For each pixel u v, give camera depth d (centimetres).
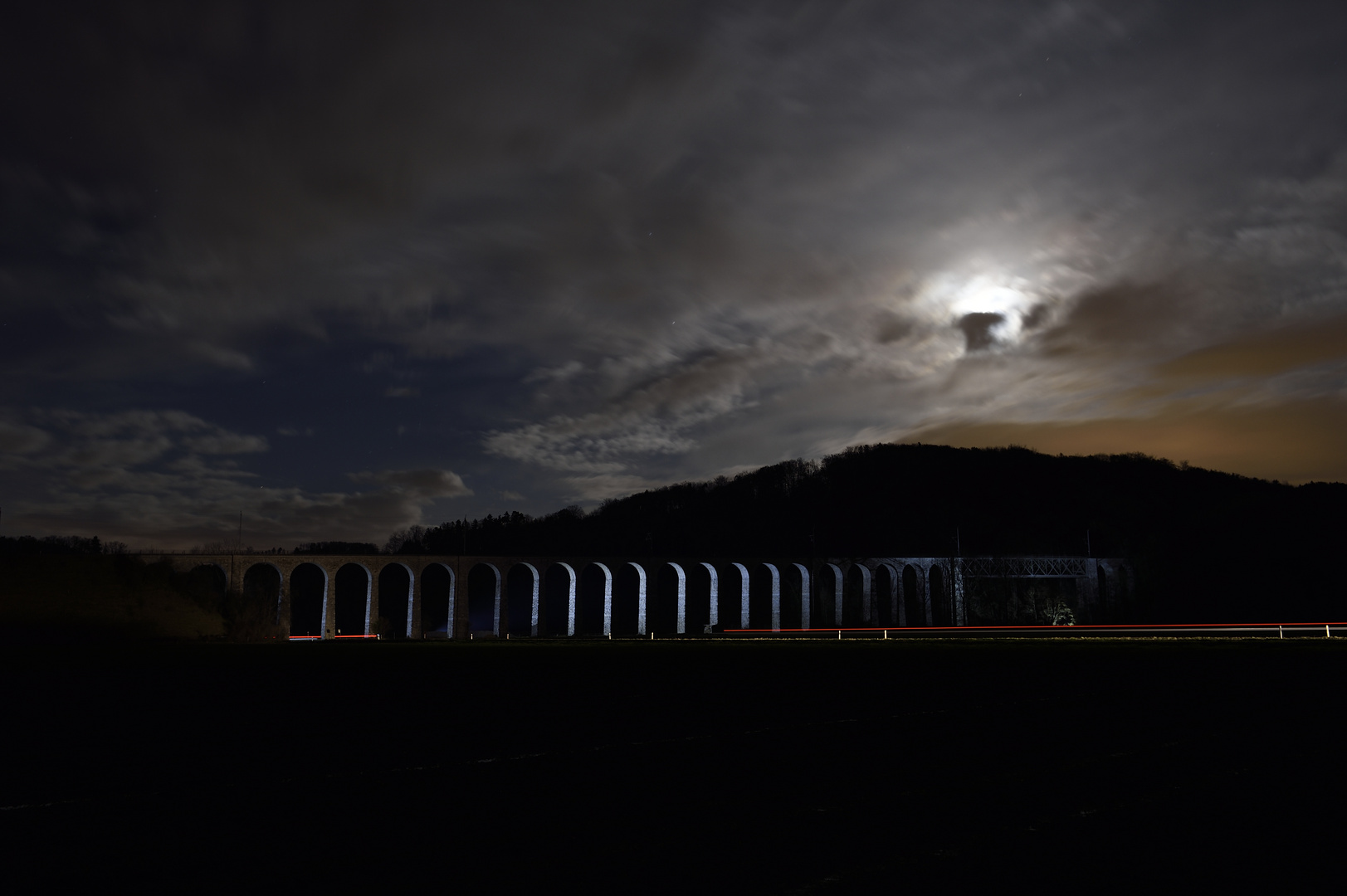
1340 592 9162
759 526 17550
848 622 11938
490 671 3281
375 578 8375
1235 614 9750
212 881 713
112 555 7300
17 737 1570
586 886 689
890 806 955
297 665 3759
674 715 1806
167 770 1223
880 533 16300
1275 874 713
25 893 689
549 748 1375
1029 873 716
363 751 1370
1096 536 14600
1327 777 1105
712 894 668
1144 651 4338
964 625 10225
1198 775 1119
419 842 826
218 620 7381
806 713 1812
